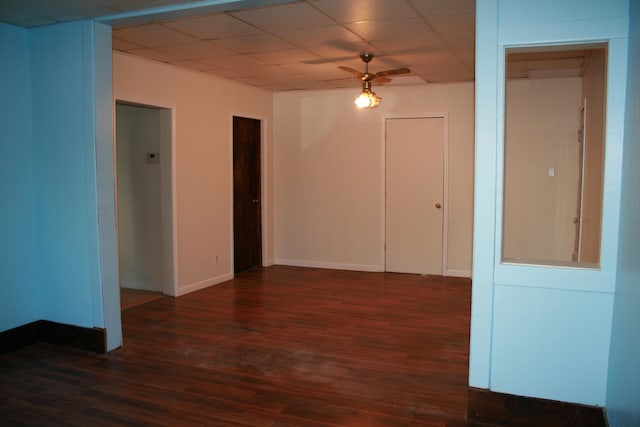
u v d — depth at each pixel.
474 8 3.62
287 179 7.47
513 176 6.19
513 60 5.01
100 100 3.84
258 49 4.79
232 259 6.62
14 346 3.97
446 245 6.76
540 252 6.16
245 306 5.28
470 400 2.85
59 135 3.95
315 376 3.48
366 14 3.76
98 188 3.85
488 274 2.77
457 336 4.31
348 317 4.88
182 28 4.09
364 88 5.13
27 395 3.19
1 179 3.87
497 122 2.70
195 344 4.12
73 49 3.83
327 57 5.15
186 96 5.74
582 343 2.66
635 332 2.09
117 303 4.02
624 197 2.45
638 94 2.24
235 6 3.41
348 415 2.93
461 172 6.63
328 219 7.32
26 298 4.06
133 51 4.84
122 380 3.41
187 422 2.85
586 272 2.62
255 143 7.23
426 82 6.54
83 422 2.85
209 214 6.17
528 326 2.74
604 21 2.52
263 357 3.83
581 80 5.84
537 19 2.61
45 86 3.97
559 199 6.04
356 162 7.11
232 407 3.03
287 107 7.39
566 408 2.70
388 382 3.38
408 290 5.98
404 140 6.86
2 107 3.86
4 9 3.51
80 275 3.97
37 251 4.13
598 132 4.17
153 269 5.90
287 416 2.92
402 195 6.93
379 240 7.08
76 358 3.81
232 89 6.51
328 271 7.14
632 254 2.23
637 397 1.98
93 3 3.40
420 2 3.48
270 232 7.50
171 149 5.56
